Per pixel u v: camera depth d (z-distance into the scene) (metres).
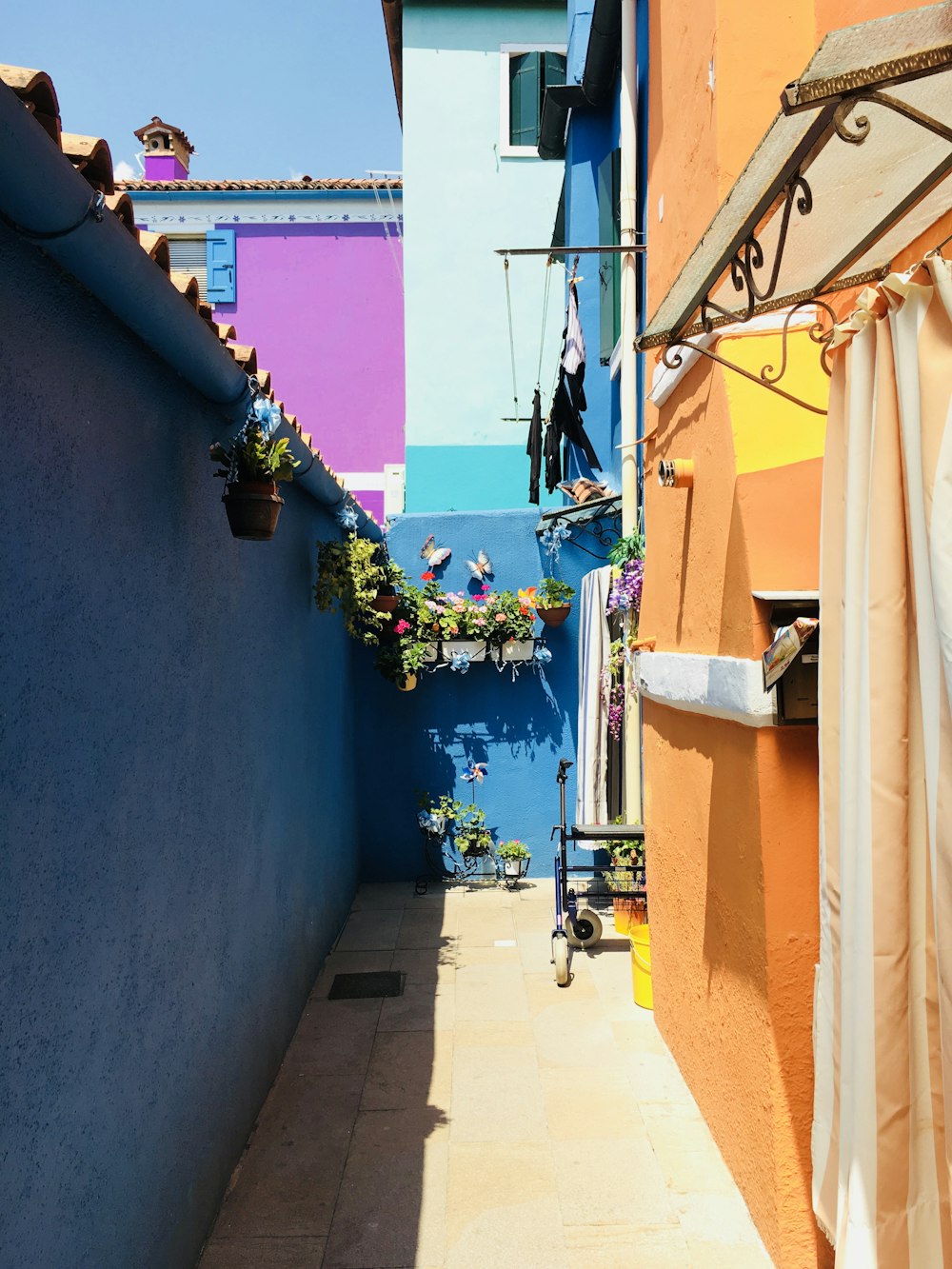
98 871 2.43
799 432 3.24
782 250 2.06
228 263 13.98
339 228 14.05
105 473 2.54
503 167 11.77
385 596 7.99
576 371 7.04
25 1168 1.97
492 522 8.85
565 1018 5.34
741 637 3.24
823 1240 3.04
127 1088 2.59
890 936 2.17
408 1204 3.56
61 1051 2.17
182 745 3.20
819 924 3.07
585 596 7.88
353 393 14.05
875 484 2.13
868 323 2.21
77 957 2.28
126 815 2.64
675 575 4.33
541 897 8.07
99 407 2.51
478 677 8.74
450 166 11.78
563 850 6.34
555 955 5.86
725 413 3.32
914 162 2.01
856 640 2.27
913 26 1.46
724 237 2.25
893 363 2.11
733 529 3.27
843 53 1.50
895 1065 2.18
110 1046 2.48
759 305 2.80
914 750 2.17
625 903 6.80
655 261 4.78
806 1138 3.05
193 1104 3.23
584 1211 3.49
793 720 3.03
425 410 11.75
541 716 8.75
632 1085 4.47
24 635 2.04
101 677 2.48
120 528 2.64
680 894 4.43
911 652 2.14
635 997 5.52
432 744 8.72
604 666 7.48
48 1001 2.10
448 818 8.65
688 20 3.96
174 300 2.60
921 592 1.99
